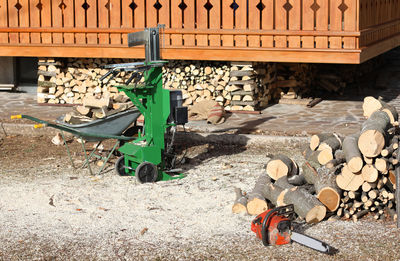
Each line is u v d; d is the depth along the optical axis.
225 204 8.55
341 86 16.00
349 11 12.37
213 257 7.02
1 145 12.05
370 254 7.00
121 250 7.22
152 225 7.92
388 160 7.82
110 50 14.05
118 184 9.55
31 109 14.31
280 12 12.84
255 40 13.09
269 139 11.62
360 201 8.20
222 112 12.93
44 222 8.05
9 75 16.30
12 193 9.12
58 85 14.84
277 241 7.25
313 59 12.72
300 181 8.47
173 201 8.74
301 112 13.72
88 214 8.30
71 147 11.84
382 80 17.28
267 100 14.52
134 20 13.80
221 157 11.02
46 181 9.73
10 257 7.09
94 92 14.72
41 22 14.38
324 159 8.24
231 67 13.65
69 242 7.45
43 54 14.48
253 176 9.78
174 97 9.86
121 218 8.16
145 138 10.02
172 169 10.11
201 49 13.42
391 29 15.52
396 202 7.78
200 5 13.32
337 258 6.93
